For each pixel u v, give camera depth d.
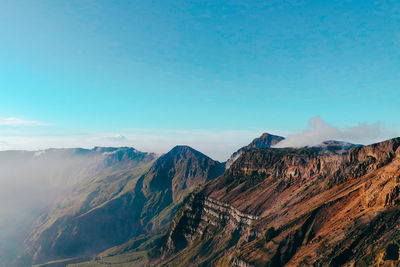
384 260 124.81
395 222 140.75
